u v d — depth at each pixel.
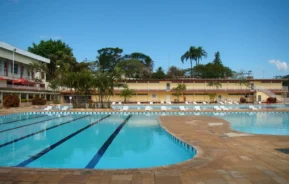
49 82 49.59
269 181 5.19
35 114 24.30
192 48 67.81
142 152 9.63
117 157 8.91
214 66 69.44
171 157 8.91
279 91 50.91
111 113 25.12
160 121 16.61
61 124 17.55
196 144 8.94
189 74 72.31
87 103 29.61
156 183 5.07
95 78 29.03
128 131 14.52
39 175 5.51
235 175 5.54
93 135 13.35
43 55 55.44
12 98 31.61
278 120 19.95
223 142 9.31
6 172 5.69
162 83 50.88
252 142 9.24
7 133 13.93
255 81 51.38
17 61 42.25
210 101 50.09
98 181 5.17
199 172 5.74
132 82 50.78
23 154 9.34
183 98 50.59
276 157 7.06
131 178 5.34
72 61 52.19
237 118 21.33
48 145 10.94
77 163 8.14
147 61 77.38
